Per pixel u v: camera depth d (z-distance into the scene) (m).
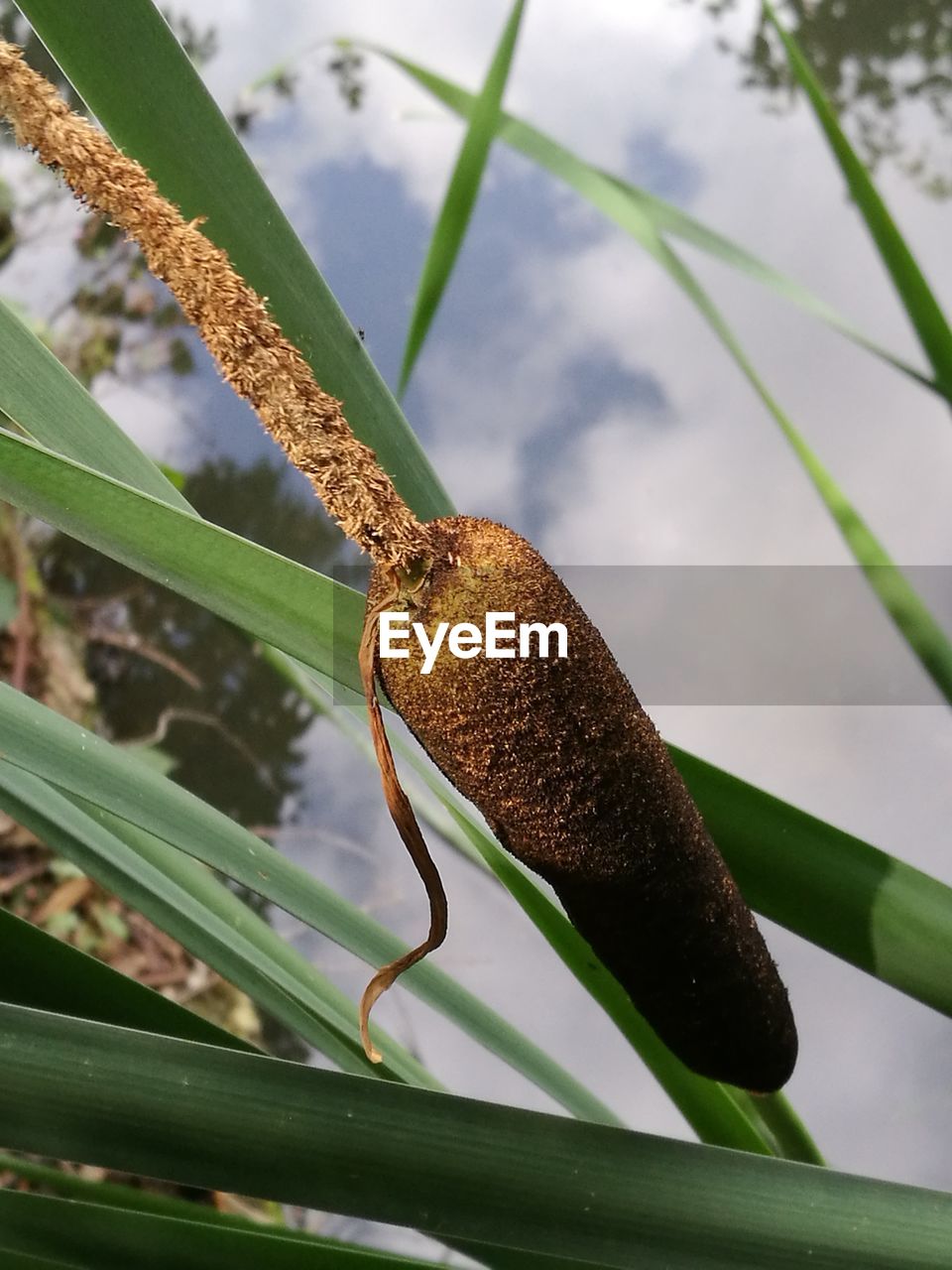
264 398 0.21
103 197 0.20
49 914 0.89
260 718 1.02
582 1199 0.23
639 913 0.22
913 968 0.29
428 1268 0.28
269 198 0.28
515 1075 0.86
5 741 0.28
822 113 0.41
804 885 0.29
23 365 0.28
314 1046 0.36
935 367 0.43
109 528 0.24
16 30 0.75
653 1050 0.35
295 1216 0.80
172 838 0.30
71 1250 0.26
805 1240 0.23
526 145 0.52
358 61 1.10
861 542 0.49
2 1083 0.21
